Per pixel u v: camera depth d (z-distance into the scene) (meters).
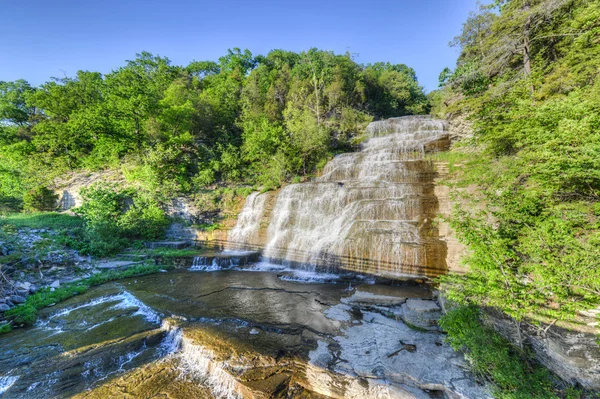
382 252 10.58
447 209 10.90
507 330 4.67
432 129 22.55
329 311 7.55
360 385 4.41
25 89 44.44
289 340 5.98
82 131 27.20
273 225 15.73
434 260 9.62
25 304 8.48
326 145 22.72
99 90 36.91
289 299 8.66
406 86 43.91
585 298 3.62
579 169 4.51
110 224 16.78
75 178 26.75
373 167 16.44
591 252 3.55
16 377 5.16
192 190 21.34
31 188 25.47
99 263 13.65
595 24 8.97
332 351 5.44
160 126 26.62
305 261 12.62
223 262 13.55
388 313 7.27
